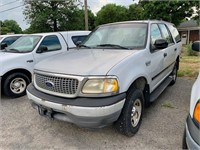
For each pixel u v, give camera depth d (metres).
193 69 7.79
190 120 1.94
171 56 4.83
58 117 2.68
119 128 2.85
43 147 2.82
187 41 27.36
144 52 3.26
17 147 2.84
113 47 3.52
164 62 4.25
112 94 2.47
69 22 26.52
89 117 2.40
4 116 3.85
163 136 2.97
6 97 4.98
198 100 1.89
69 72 2.56
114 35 3.82
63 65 2.80
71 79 2.53
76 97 2.52
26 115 3.88
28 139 3.04
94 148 2.75
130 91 2.85
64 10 25.75
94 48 3.68
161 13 15.06
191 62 9.85
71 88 2.54
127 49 3.35
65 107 2.49
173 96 4.69
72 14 26.69
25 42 5.59
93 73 2.48
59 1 25.94
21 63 4.90
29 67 5.05
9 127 3.42
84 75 2.47
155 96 3.73
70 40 6.18
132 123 2.98
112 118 2.49
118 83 2.52
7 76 4.73
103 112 2.38
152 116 3.64
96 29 4.39
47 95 2.76
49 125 3.44
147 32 3.60
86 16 14.73
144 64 3.20
